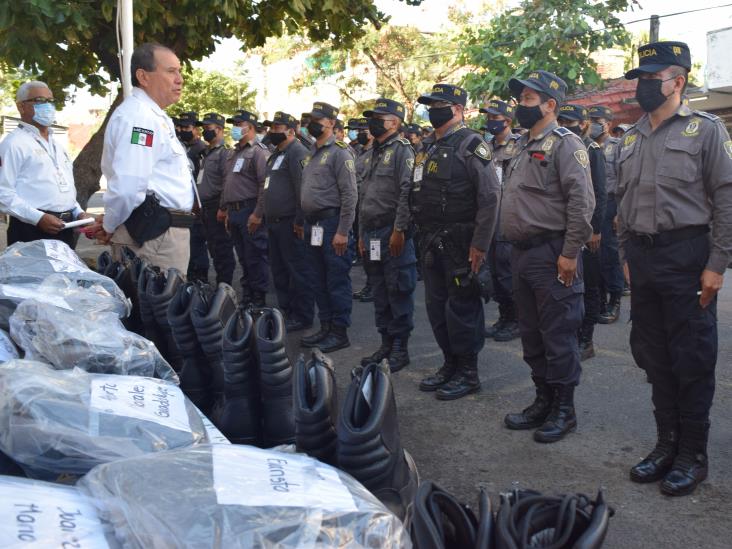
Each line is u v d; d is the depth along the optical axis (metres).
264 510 1.02
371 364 1.50
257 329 1.87
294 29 7.74
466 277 4.25
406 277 4.99
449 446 3.75
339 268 5.64
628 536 2.81
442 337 4.59
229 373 1.86
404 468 1.46
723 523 2.88
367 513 1.06
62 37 6.40
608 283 6.41
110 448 1.35
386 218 4.94
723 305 6.97
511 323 6.03
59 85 8.14
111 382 1.57
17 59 6.14
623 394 4.49
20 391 1.40
